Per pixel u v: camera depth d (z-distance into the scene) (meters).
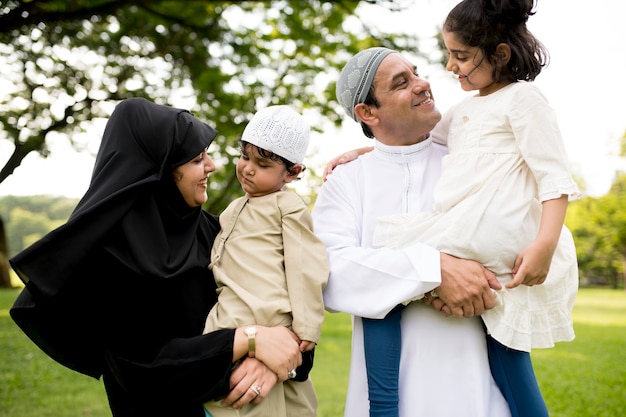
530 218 2.32
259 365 2.10
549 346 2.33
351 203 2.69
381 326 2.42
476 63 2.37
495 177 2.30
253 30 11.96
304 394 2.40
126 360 2.07
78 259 2.06
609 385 6.70
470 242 2.25
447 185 2.38
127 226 2.12
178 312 2.18
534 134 2.23
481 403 2.32
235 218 2.39
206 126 2.42
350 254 2.43
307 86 12.78
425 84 2.53
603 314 16.62
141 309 2.13
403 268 2.30
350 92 2.65
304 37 11.86
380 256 2.36
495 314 2.28
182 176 2.26
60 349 2.27
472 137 2.39
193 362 2.04
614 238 34.06
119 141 2.27
